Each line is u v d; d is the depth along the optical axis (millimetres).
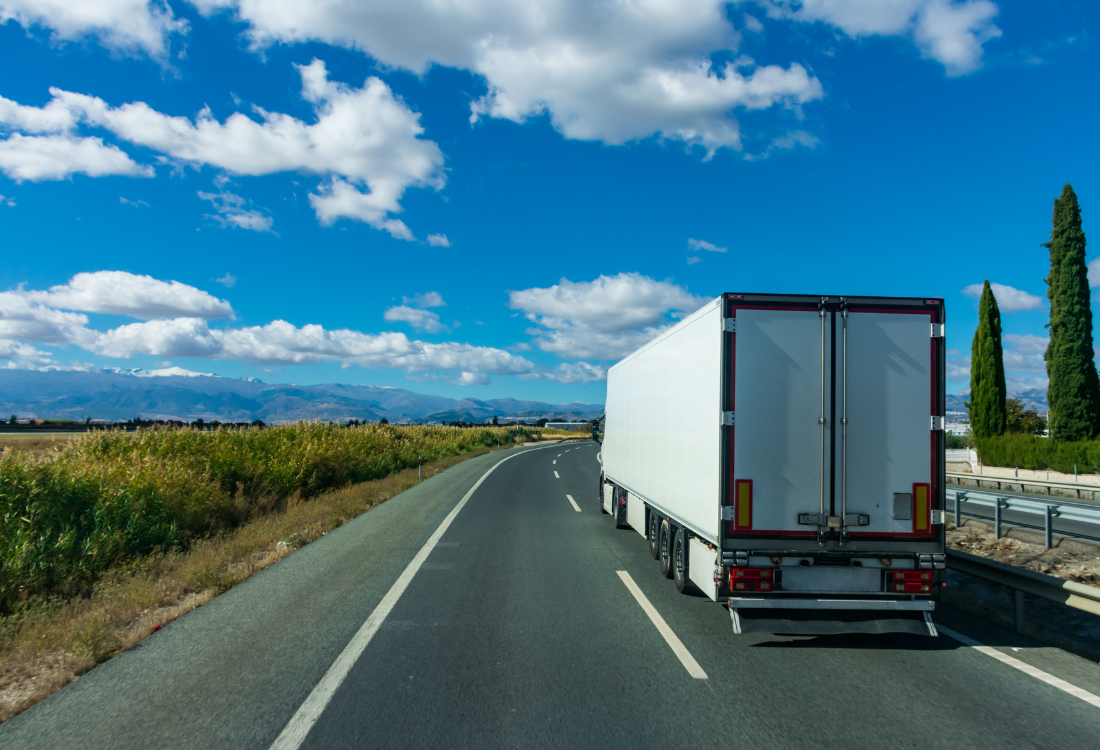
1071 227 26562
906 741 3699
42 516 8195
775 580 5480
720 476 5547
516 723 3895
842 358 5637
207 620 6070
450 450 35750
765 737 3732
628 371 11156
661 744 3631
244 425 20828
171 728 3760
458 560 9000
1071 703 4297
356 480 20141
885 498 5574
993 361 30609
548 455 40250
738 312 5633
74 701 4152
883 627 5438
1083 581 8125
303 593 7121
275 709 4055
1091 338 26266
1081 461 24641
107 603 6449
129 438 14688
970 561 6531
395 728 3797
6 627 5672
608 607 6707
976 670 4969
